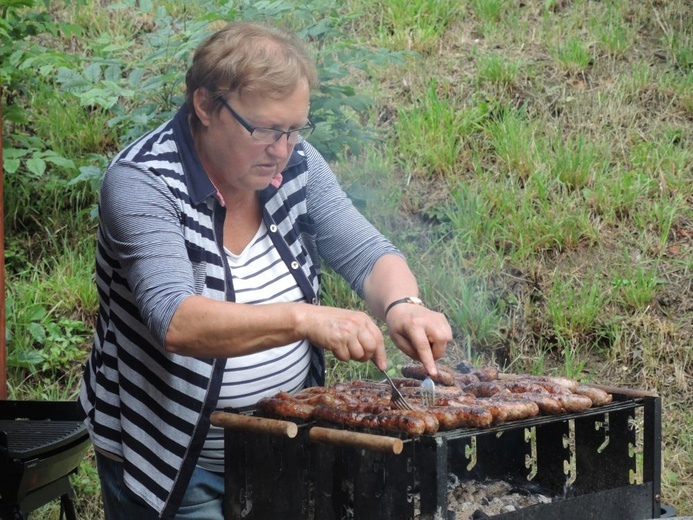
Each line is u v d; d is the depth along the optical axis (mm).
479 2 5766
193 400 2117
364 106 4105
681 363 4105
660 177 4762
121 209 2049
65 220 4699
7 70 4625
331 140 4215
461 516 2146
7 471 2426
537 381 2309
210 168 2158
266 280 2258
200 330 1933
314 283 2373
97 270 2221
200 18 3918
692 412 3965
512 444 2418
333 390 2252
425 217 4676
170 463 2123
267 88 1973
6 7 4555
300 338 1930
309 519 2012
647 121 5086
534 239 4484
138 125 4156
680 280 4375
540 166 4758
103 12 5629
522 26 5637
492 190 4660
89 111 5094
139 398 2152
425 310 2186
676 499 3678
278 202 2283
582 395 2199
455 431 1916
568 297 4258
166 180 2080
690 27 5609
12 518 2439
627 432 2197
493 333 4211
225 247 2223
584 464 2281
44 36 5422
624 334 4184
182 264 2039
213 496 2258
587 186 4742
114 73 4160
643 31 5648
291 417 2066
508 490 2326
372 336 1902
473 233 4492
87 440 2730
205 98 2057
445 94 5219
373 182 4738
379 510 1904
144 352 2143
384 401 2111
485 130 4965
